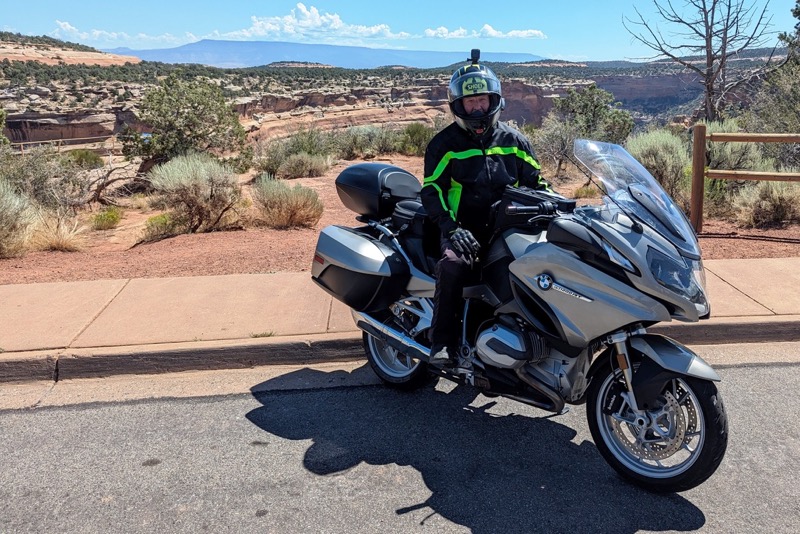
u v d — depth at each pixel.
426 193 3.93
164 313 5.66
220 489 3.46
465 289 3.84
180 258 7.79
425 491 3.43
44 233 9.20
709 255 7.12
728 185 10.00
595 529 3.10
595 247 3.23
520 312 3.53
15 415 4.33
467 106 3.77
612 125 19.55
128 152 19.83
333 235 4.62
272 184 10.36
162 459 3.76
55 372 4.86
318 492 3.43
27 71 108.81
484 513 3.24
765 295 5.73
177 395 4.57
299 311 5.63
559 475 3.56
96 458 3.79
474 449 3.83
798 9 16.61
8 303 6.00
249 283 6.41
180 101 19.89
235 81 126.19
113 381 4.84
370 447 3.87
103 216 12.39
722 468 3.56
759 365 4.79
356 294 4.39
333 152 21.02
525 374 3.58
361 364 5.04
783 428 3.95
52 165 14.46
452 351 3.79
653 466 3.39
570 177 15.30
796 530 3.05
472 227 3.99
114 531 3.13
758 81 14.25
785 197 8.72
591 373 3.53
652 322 3.26
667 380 3.20
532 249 3.47
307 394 4.57
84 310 5.77
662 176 10.06
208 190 9.87
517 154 3.98
